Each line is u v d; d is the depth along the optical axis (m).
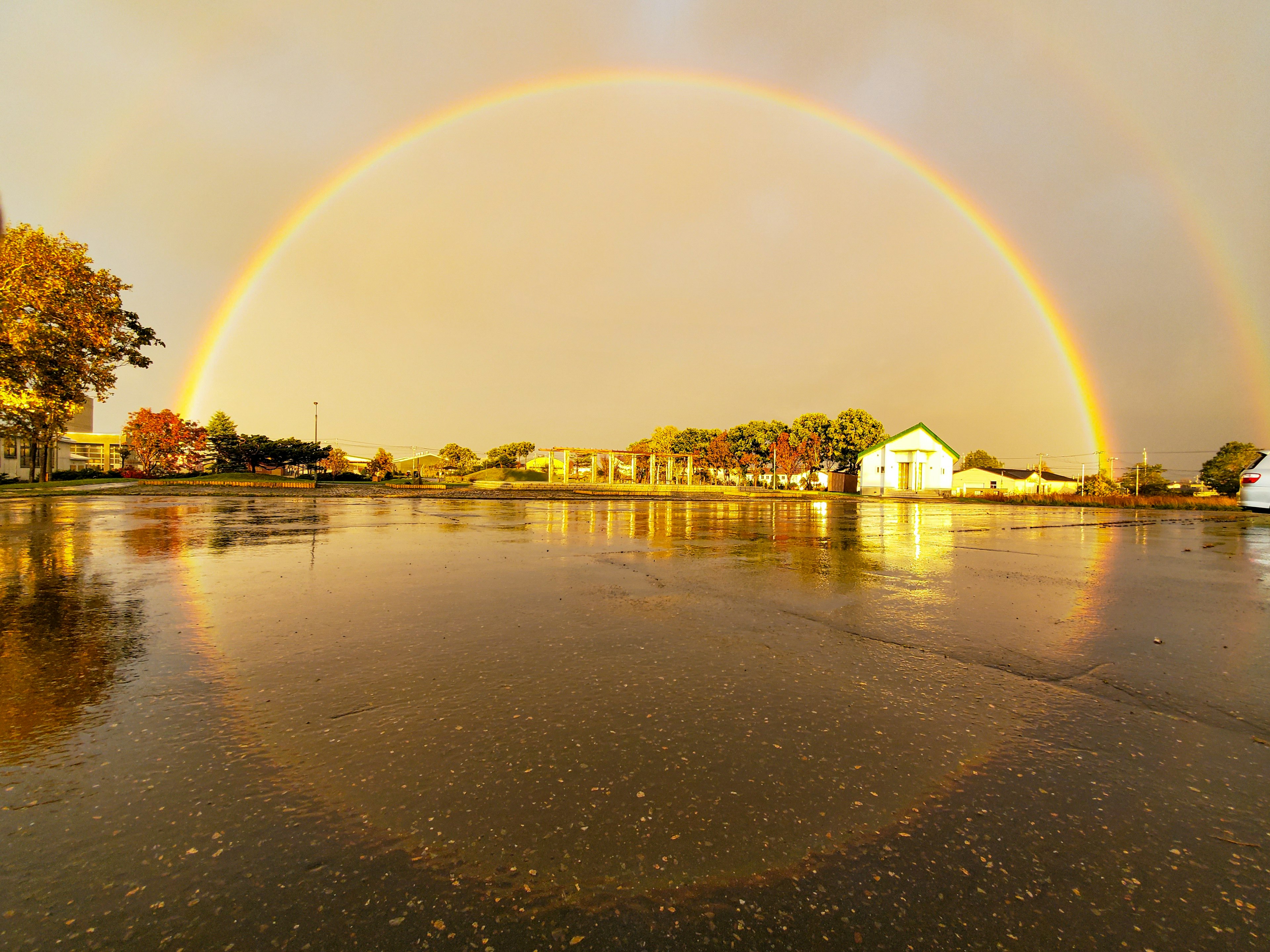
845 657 3.31
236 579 5.56
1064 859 1.58
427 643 3.51
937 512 21.11
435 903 1.42
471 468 81.94
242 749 2.13
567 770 2.02
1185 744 2.24
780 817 1.76
